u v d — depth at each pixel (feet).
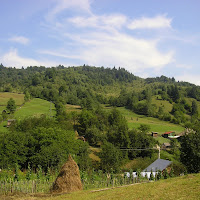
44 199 63.41
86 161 160.76
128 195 59.82
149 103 481.87
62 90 567.59
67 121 295.89
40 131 177.27
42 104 435.53
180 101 564.71
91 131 258.78
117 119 315.78
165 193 57.00
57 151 142.82
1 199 63.82
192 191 55.42
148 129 301.22
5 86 607.78
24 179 101.60
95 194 64.75
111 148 175.63
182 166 153.79
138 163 197.06
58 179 72.23
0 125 294.66
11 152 154.92
